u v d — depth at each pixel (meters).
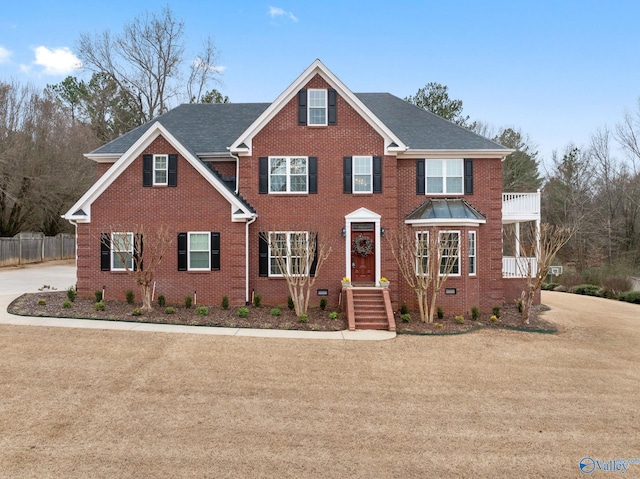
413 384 10.74
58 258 43.88
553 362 12.98
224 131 23.31
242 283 19.28
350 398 9.73
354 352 13.36
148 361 11.68
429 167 21.00
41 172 40.72
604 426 8.66
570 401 9.93
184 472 6.63
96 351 12.36
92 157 21.59
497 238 20.84
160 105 49.00
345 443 7.68
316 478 6.57
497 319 18.52
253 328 16.00
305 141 20.16
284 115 20.17
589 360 13.33
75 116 50.72
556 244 19.67
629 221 44.72
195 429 8.02
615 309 23.94
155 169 19.38
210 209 19.30
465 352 13.77
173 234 19.30
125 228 19.31
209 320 16.58
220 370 11.23
